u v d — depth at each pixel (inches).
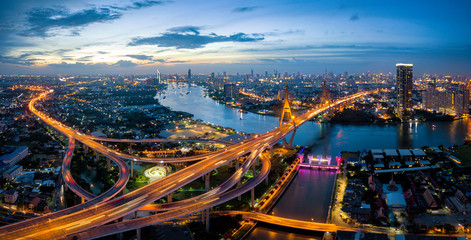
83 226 7849.4
